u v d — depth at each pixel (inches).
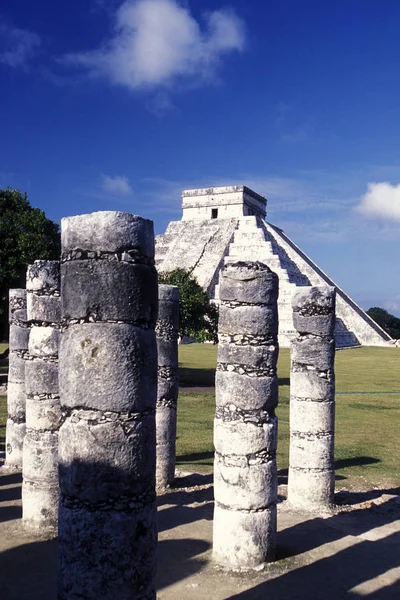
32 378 368.2
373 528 389.4
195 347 2066.9
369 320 2812.5
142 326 219.0
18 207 1002.7
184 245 2829.7
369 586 299.1
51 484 361.4
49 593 275.9
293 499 437.1
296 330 449.1
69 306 216.8
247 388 328.2
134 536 207.6
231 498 320.5
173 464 475.2
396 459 581.3
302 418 438.0
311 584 299.3
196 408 829.8
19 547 331.9
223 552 319.3
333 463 440.5
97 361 210.1
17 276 950.4
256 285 332.8
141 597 207.9
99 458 206.7
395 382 1230.9
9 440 512.1
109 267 212.7
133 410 211.8
